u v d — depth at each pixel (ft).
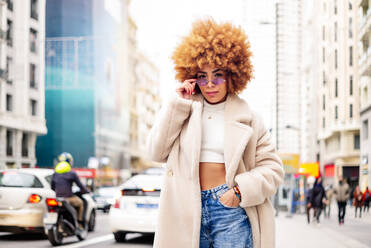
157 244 7.36
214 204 7.25
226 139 7.31
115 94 235.61
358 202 68.44
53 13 170.19
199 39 7.48
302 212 89.51
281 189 94.12
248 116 7.52
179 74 7.95
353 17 114.42
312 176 84.48
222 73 7.59
